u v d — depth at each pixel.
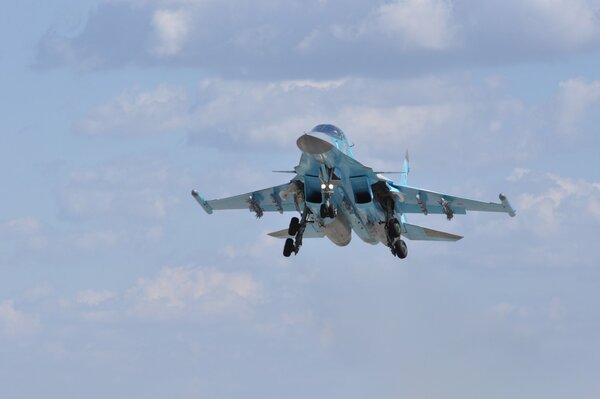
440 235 165.50
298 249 150.88
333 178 142.88
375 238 156.38
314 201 147.38
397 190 154.62
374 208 149.62
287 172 146.00
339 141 145.38
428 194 156.25
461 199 155.75
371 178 147.50
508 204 154.38
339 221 152.38
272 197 162.50
